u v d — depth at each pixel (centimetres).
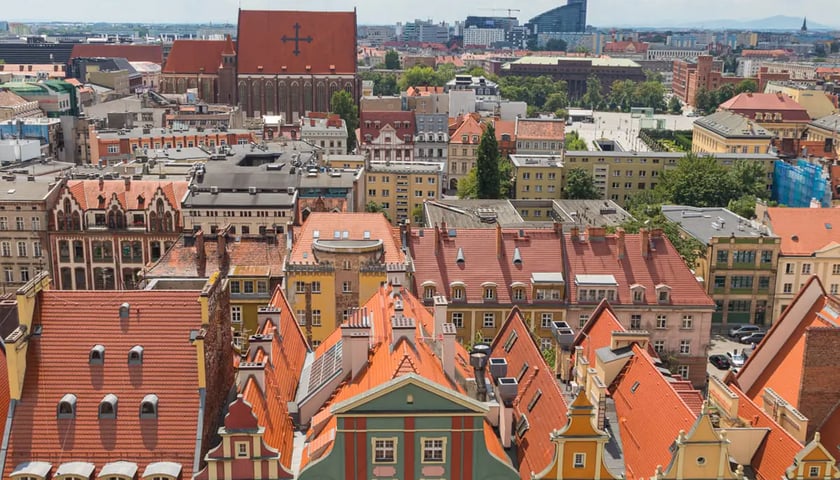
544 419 10612
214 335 11306
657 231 19950
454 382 11044
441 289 18950
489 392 11456
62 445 10362
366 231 18750
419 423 9594
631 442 11106
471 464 9731
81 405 10569
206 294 10900
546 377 11181
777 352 13712
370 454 9638
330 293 17562
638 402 11419
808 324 13400
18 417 10500
